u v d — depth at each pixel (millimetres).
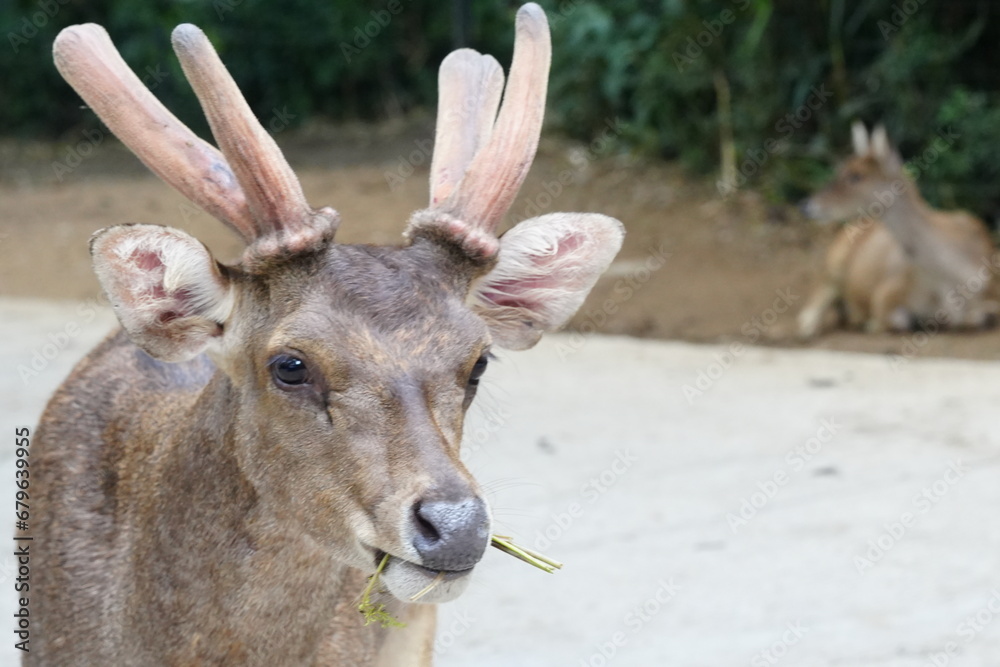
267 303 3840
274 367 3754
